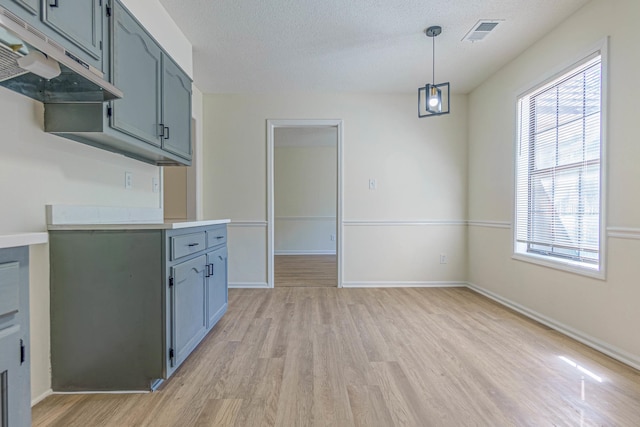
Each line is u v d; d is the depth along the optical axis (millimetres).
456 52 3125
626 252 2049
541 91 2936
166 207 4430
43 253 1667
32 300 1608
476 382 1824
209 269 2430
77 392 1722
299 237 7559
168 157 2475
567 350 2248
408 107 4230
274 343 2385
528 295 3033
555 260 2678
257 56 3199
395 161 4242
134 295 1728
